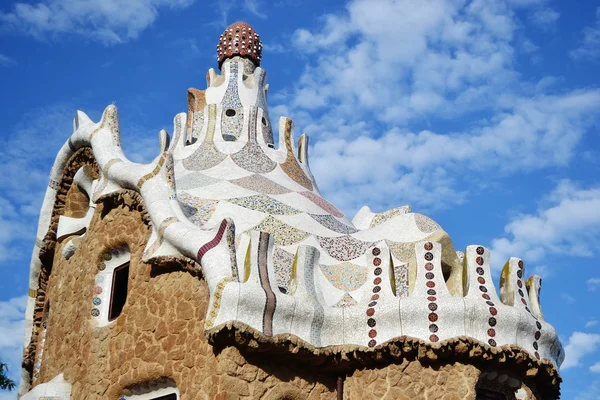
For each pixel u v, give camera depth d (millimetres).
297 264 15188
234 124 19641
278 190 17859
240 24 21562
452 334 14211
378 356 14359
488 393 14727
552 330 15078
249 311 14055
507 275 15344
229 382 13875
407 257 15961
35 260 19906
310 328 14547
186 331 14781
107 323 16375
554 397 15578
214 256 14625
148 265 15727
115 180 16953
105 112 18281
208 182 17781
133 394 15305
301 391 14547
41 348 19391
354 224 19172
